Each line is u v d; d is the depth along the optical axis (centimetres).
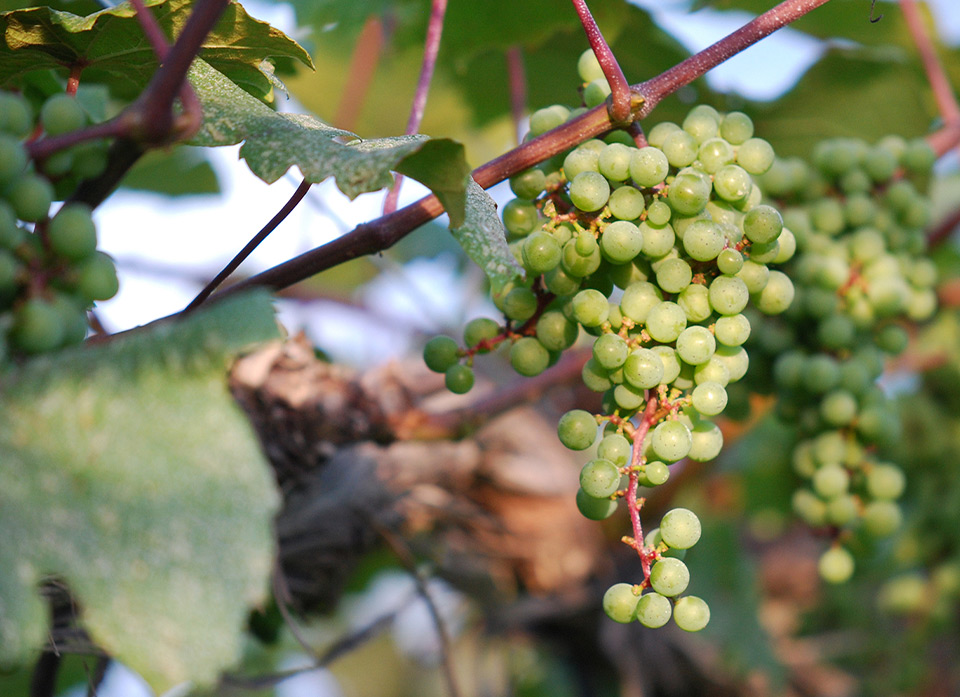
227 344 65
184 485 63
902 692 119
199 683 62
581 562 114
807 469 91
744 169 76
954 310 120
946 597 113
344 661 181
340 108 120
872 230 92
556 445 123
